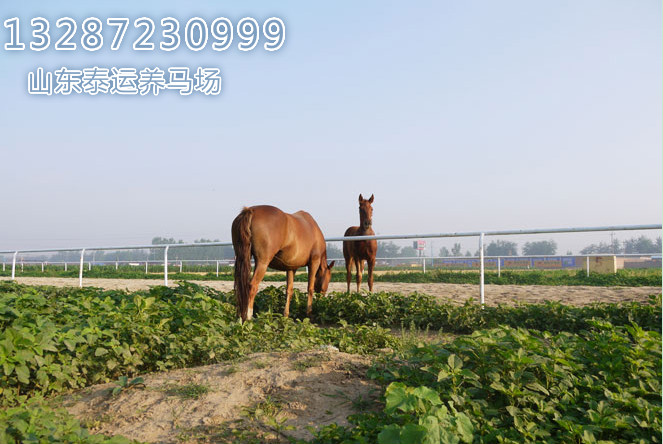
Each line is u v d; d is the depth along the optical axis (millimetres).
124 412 2879
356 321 6863
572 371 3059
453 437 2105
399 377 3072
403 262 20250
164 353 4020
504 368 2945
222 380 3309
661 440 2428
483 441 2383
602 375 3061
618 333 3789
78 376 3465
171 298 6348
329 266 7859
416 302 6656
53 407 2975
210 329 4352
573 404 2768
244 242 5793
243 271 5738
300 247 6535
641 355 3107
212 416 2783
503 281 13930
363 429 2504
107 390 3213
